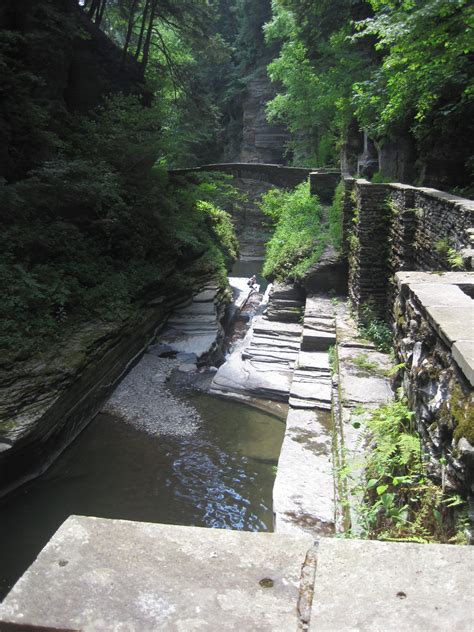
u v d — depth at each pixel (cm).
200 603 162
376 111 1834
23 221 1568
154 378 1642
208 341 1892
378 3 1355
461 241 934
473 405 302
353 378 1184
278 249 2325
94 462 1212
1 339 1225
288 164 4747
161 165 2783
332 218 2222
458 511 311
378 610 157
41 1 1961
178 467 1197
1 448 1009
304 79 3341
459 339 349
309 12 2798
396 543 184
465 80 1452
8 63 1784
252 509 1052
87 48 2366
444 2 1074
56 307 1492
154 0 2762
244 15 5134
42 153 1783
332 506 909
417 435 439
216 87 5528
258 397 1516
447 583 166
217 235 2955
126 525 192
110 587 167
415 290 489
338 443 966
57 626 153
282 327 1927
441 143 1666
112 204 1862
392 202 1448
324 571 173
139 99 2612
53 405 1148
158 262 2050
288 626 154
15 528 986
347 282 1931
